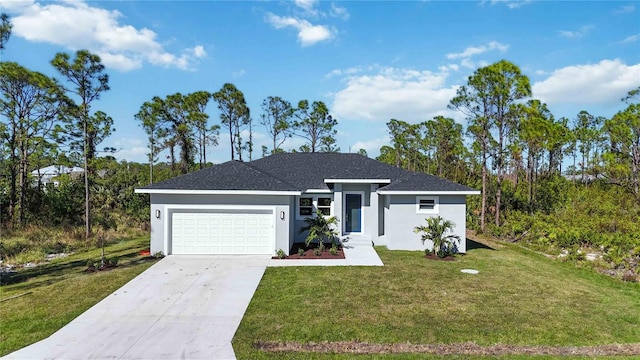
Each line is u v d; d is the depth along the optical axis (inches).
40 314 398.6
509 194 1251.2
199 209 650.8
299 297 443.8
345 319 382.3
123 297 445.4
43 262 703.7
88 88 964.6
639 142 1172.5
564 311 414.6
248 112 1825.8
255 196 653.3
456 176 1776.6
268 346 326.0
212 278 518.3
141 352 314.5
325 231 684.1
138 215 1197.7
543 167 1812.3
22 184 1119.6
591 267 645.3
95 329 360.2
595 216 1048.8
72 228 1043.3
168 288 476.7
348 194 804.0
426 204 730.2
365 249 709.9
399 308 413.4
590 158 1621.6
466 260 652.7
